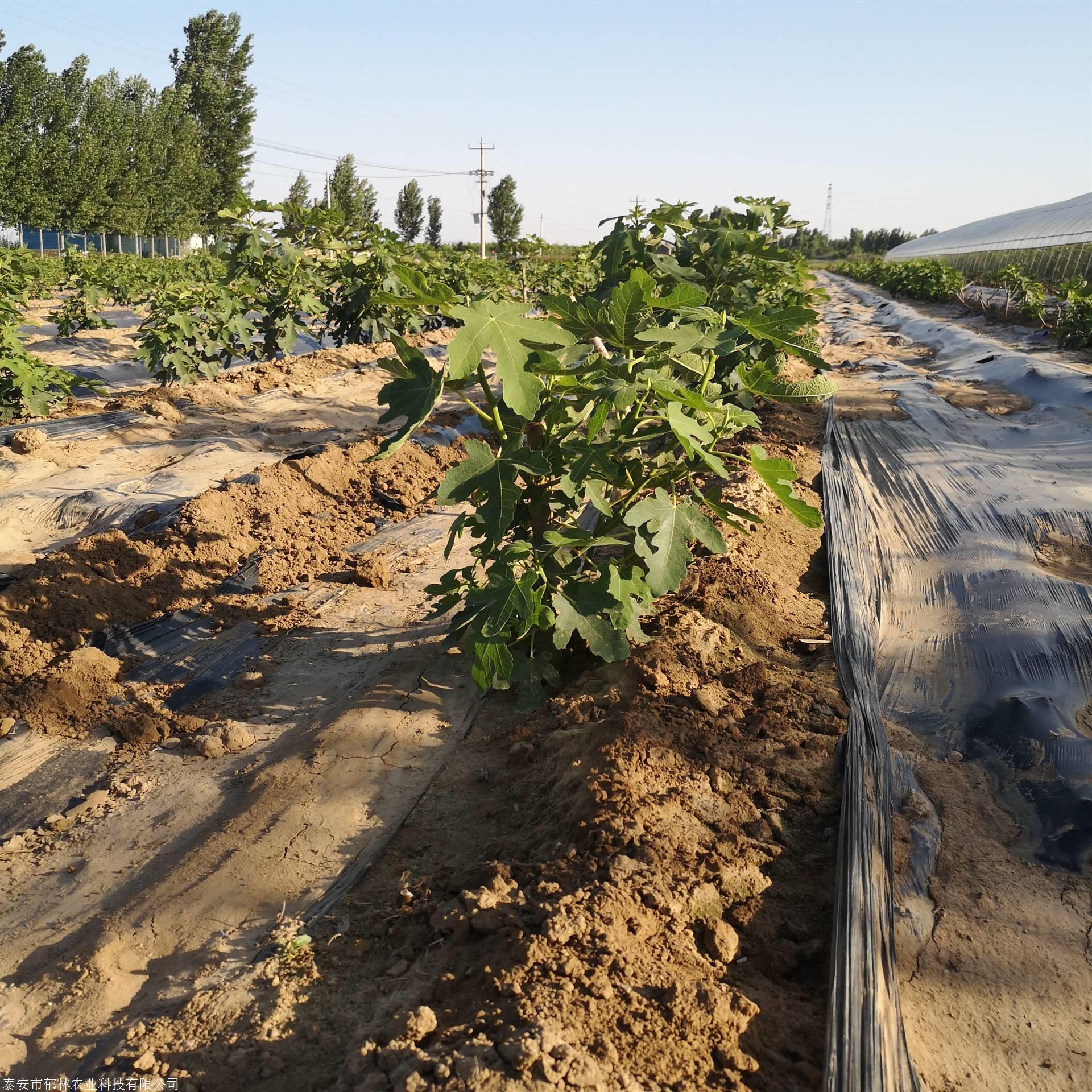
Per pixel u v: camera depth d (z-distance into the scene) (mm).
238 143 55094
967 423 10828
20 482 7941
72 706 4852
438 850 3672
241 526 6961
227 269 14367
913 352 18578
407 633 5605
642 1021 2586
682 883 3219
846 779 3908
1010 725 4535
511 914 3035
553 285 24328
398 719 4617
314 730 4547
